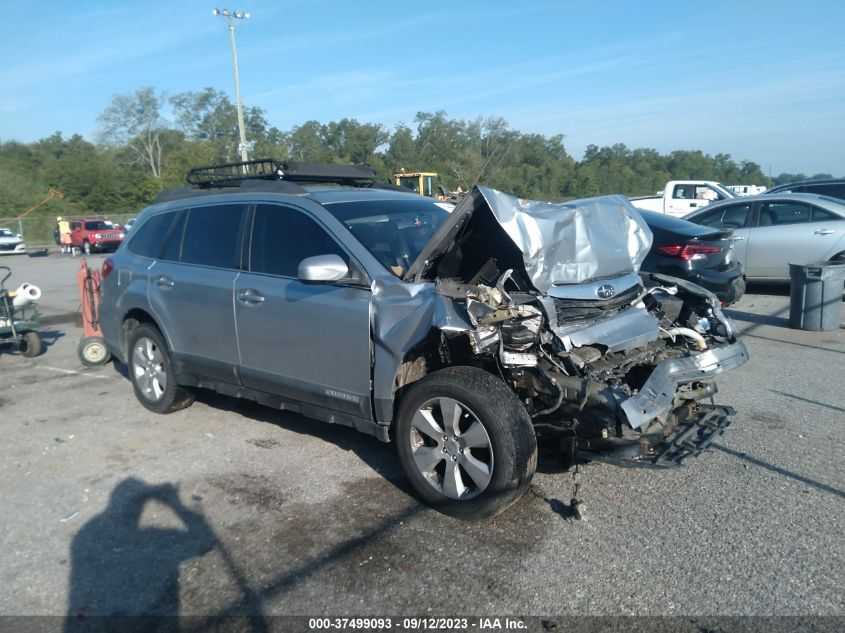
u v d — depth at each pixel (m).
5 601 3.37
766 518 3.90
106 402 6.57
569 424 3.93
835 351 7.66
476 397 3.77
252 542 3.84
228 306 5.10
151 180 56.06
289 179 5.61
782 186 15.18
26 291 8.59
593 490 4.31
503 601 3.23
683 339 4.59
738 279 8.72
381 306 4.18
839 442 4.98
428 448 4.10
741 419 5.50
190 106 66.50
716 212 11.60
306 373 4.64
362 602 3.26
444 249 4.24
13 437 5.66
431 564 3.55
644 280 5.23
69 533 4.01
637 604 3.17
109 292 6.39
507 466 3.71
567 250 4.28
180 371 5.69
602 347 4.09
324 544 3.79
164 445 5.35
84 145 84.94
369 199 5.08
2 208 51.41
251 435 5.52
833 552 3.53
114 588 3.45
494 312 3.85
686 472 4.54
